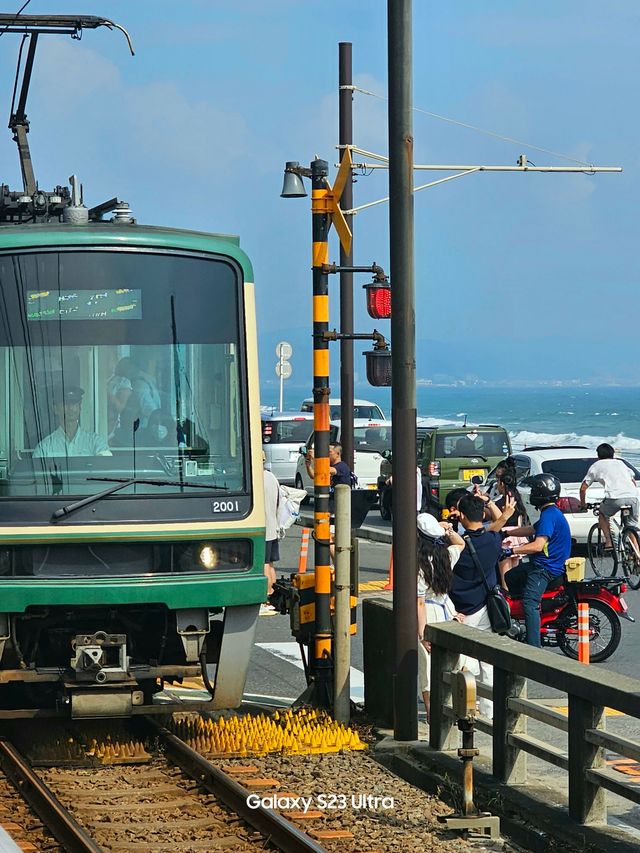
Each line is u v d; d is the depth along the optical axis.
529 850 25.73
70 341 32.16
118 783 29.45
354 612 36.78
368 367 35.94
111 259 32.56
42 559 31.22
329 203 35.59
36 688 34.34
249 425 32.91
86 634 31.66
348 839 25.41
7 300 31.97
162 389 32.44
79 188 35.62
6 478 31.30
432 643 31.61
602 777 25.03
